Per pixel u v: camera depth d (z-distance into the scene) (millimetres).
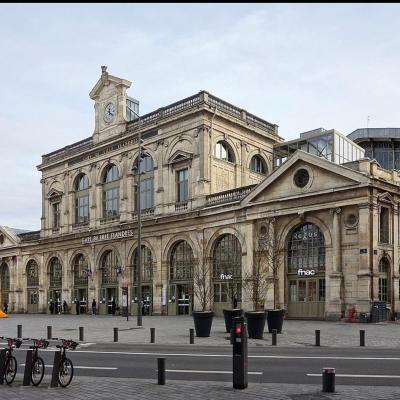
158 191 45719
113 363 15156
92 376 13016
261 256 34875
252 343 20000
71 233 55500
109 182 52406
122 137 49906
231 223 39125
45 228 60250
